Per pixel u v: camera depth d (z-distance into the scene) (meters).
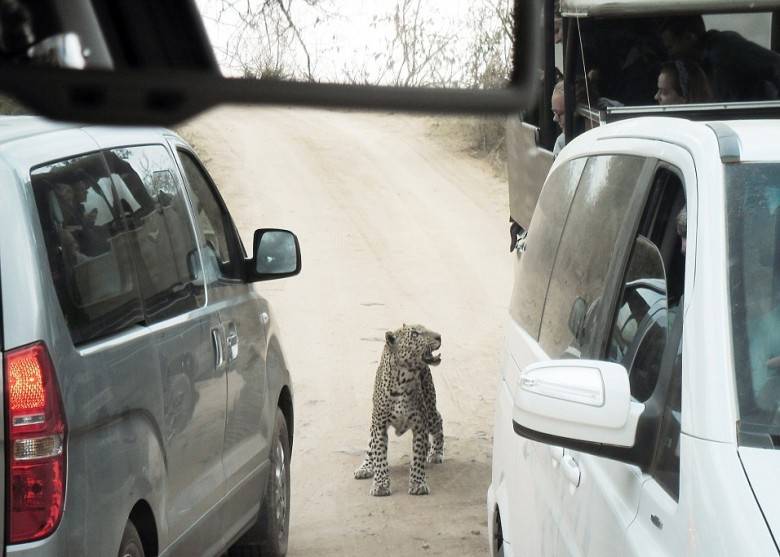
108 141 6.63
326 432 13.45
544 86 12.33
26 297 5.13
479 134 41.91
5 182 5.30
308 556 9.49
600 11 10.08
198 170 8.47
